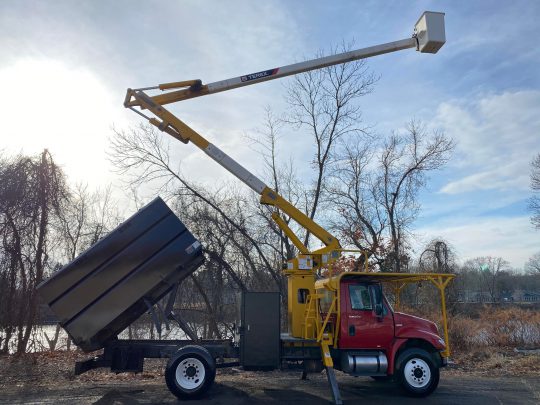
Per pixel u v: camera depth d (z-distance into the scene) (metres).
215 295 20.62
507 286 76.62
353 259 20.83
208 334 19.88
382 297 10.03
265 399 9.09
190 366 9.13
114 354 9.62
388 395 9.67
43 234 14.80
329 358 9.30
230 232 20.95
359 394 9.77
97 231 22.28
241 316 9.70
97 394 9.32
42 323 14.62
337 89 22.61
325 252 11.12
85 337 9.09
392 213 24.72
